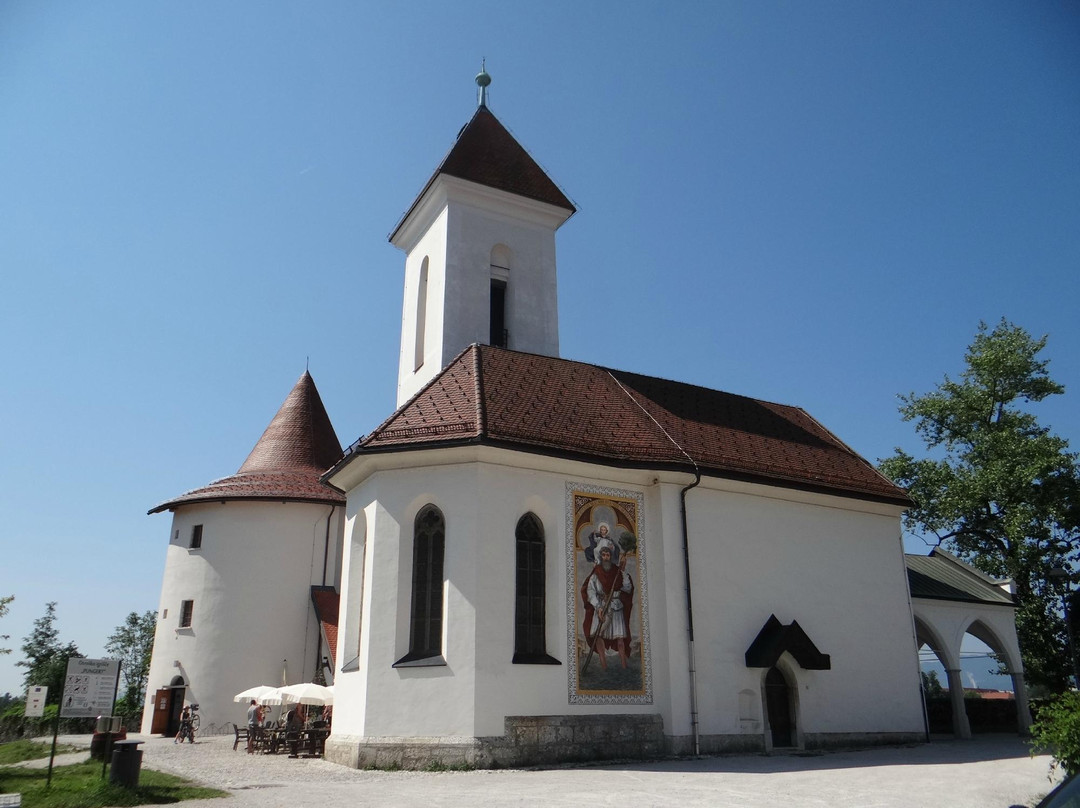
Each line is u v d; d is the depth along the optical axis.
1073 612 41.03
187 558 39.16
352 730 21.45
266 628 37.44
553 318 33.53
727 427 29.47
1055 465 41.75
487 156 33.81
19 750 27.48
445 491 21.89
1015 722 36.72
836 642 26.62
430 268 33.75
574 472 23.28
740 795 14.62
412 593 21.67
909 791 15.41
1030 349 46.41
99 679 16.84
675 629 23.12
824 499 28.03
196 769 20.47
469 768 19.48
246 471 42.06
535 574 22.12
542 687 20.98
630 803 13.61
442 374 26.17
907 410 49.22
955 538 46.31
